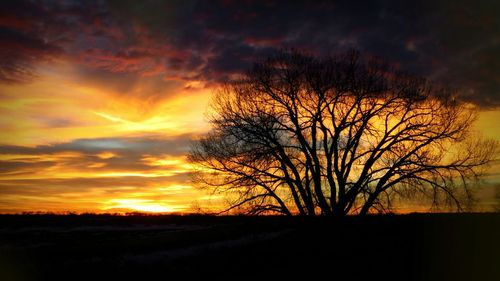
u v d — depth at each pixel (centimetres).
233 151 2623
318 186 2514
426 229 2698
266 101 2620
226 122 2638
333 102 2550
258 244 2794
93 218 7550
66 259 2661
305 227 2562
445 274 1830
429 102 2580
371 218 2825
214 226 5372
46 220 7338
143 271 2142
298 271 2030
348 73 2542
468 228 2641
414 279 1789
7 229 6006
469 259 2030
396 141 2550
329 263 2134
